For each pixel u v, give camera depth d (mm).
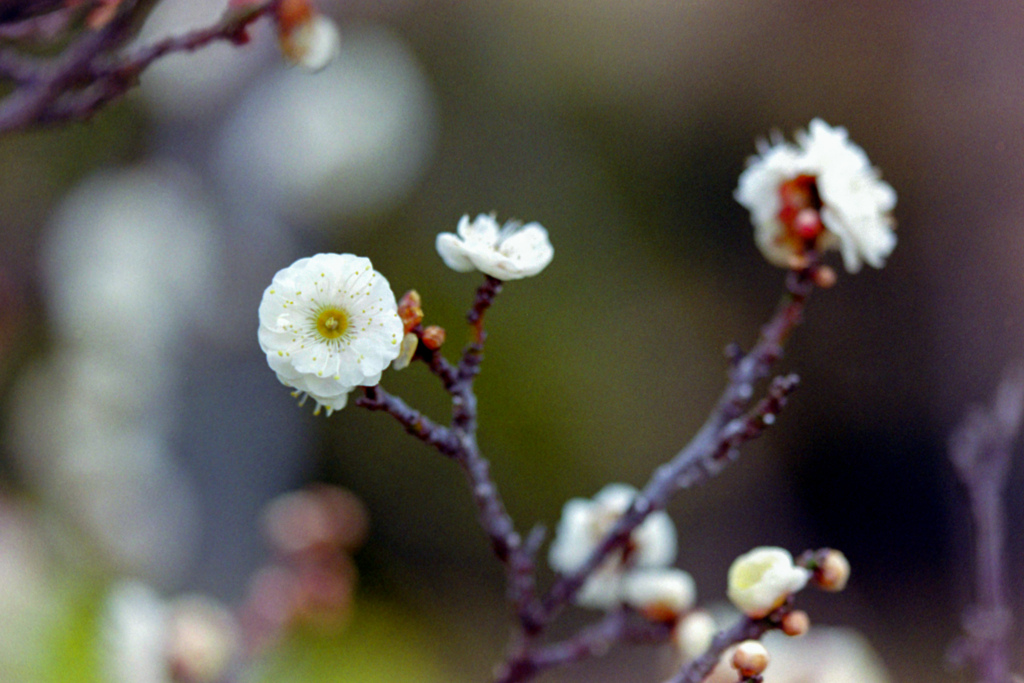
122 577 2230
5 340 2381
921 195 2943
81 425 2314
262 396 2279
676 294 3449
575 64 3344
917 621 2971
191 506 2258
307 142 2215
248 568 2250
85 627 1892
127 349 2258
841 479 3246
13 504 2439
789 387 904
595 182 3426
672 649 967
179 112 2160
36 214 2795
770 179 939
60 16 937
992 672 965
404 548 3293
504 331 3273
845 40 3047
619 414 3328
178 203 2188
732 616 1022
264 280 2211
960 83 2852
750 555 891
